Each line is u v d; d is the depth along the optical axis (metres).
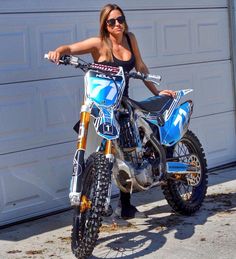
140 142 5.01
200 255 4.70
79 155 4.56
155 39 6.82
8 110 5.57
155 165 5.09
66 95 6.00
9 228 5.58
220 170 7.48
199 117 7.29
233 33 7.58
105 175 4.42
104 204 4.37
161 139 5.24
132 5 6.58
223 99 7.55
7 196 5.59
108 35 5.30
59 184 5.98
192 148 5.75
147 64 6.75
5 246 5.08
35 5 5.74
